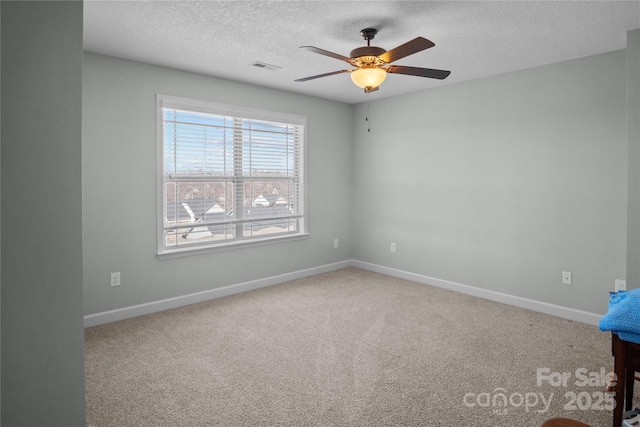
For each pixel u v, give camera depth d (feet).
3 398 2.84
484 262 13.44
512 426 6.37
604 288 10.80
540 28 8.91
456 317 11.48
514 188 12.57
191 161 12.70
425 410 6.82
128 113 11.21
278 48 10.28
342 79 13.38
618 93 10.37
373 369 8.30
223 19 8.48
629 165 9.18
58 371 3.05
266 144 14.71
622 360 5.67
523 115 12.26
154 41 9.77
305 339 9.86
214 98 12.97
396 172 16.11
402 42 9.80
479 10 8.02
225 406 6.92
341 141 17.34
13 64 2.78
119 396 7.21
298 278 15.94
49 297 2.99
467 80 13.55
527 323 11.02
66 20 2.98
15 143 2.81
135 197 11.46
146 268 11.76
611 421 6.51
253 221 14.49
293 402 7.06
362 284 15.12
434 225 14.88
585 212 11.09
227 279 13.70
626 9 7.93
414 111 15.33
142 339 9.82
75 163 3.06
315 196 16.43
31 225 2.89
